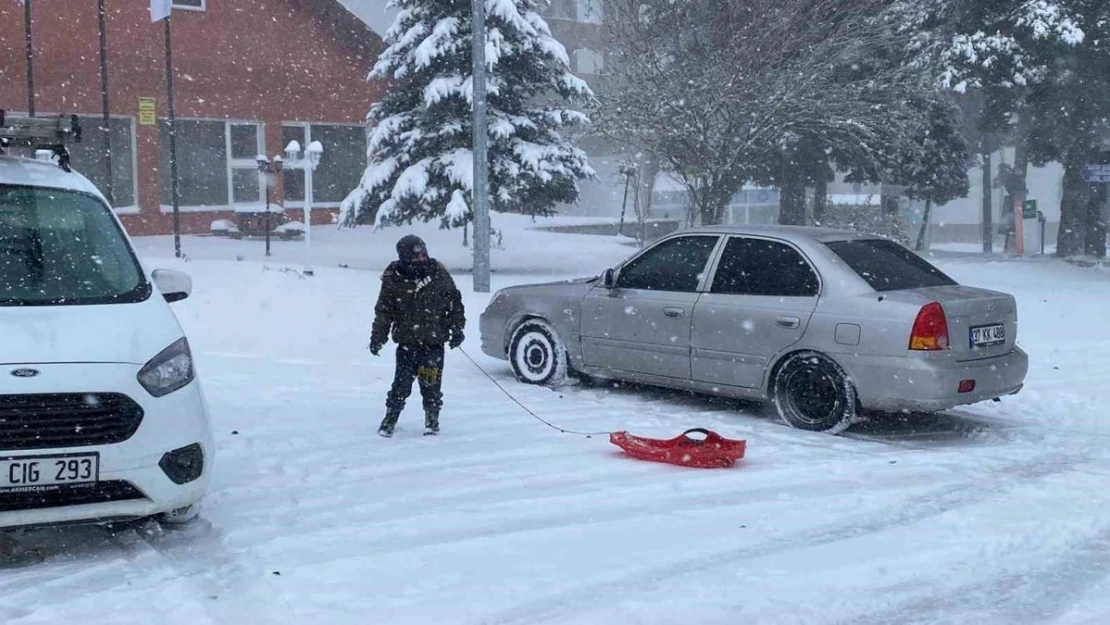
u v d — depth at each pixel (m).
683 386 8.98
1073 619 4.47
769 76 19.00
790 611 4.50
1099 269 24.81
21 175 6.36
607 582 4.83
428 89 20.11
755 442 7.89
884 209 29.45
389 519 5.80
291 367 10.78
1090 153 28.31
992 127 26.52
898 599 4.68
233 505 6.04
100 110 27.47
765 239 8.69
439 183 20.50
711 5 19.88
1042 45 24.30
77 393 4.86
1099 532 5.64
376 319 7.88
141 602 4.52
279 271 16.06
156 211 28.45
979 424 8.64
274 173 27.94
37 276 5.64
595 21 36.31
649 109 19.23
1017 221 35.47
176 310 12.98
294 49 30.53
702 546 5.38
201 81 28.97
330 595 4.62
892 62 23.00
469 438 7.90
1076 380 10.56
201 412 5.36
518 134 20.98
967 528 5.71
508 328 10.28
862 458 7.41
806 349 8.16
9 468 4.72
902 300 7.80
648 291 9.22
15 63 26.11
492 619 4.37
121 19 27.59
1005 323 8.24
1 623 4.26
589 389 9.98
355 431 8.03
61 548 5.29
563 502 6.19
